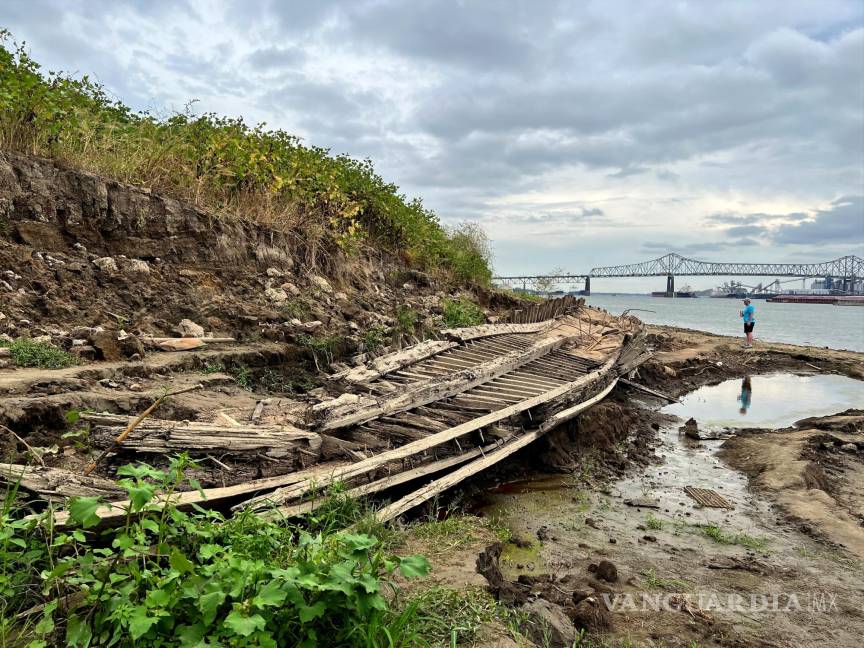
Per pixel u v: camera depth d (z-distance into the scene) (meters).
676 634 4.26
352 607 2.94
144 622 2.60
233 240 10.44
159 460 4.91
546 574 5.16
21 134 8.16
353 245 13.41
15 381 5.34
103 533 3.22
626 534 6.25
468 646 3.39
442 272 17.55
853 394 14.85
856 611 4.75
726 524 6.61
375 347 10.00
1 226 7.55
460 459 6.75
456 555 4.78
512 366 9.43
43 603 3.17
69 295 7.63
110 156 9.21
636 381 14.93
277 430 5.59
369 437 6.29
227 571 2.92
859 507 7.20
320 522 4.83
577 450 9.07
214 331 8.64
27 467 4.07
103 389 5.86
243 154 11.20
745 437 10.41
